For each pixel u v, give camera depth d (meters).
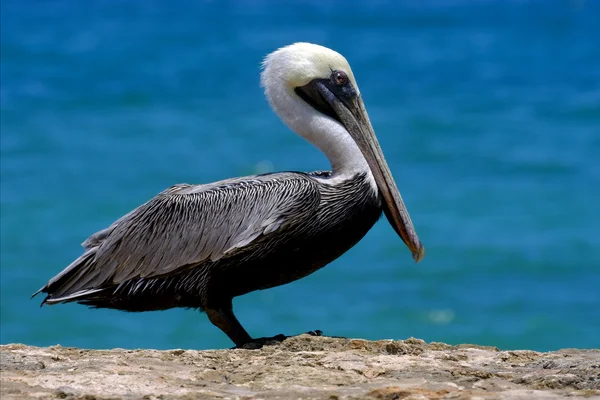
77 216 27.41
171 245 8.43
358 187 8.72
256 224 8.29
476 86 51.56
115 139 39.25
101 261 8.52
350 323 19.05
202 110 45.38
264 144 37.75
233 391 6.51
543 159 34.78
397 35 76.00
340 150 8.95
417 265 22.45
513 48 67.50
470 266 22.70
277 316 19.16
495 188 30.80
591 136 38.66
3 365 7.04
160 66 59.03
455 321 19.30
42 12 91.94
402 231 9.05
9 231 25.56
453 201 29.22
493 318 19.48
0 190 30.33
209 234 8.39
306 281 21.20
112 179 32.22
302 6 102.62
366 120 9.33
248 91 50.47
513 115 43.38
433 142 38.16
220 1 108.56
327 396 6.30
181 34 75.50
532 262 23.05
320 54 9.28
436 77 54.78
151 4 102.62
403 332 18.95
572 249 24.11
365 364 7.22
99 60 60.78
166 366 7.23
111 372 6.92
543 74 55.06
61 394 6.30
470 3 105.81
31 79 53.47
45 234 25.33
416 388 6.48
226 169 34.09
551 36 74.81
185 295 8.52
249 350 7.85
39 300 19.86
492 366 7.36
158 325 18.34
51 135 39.88
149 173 33.19
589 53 63.97
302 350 7.97
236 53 65.12
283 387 6.59
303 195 8.34
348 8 100.44
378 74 56.44
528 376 6.91
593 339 18.52
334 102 9.25
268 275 8.55
